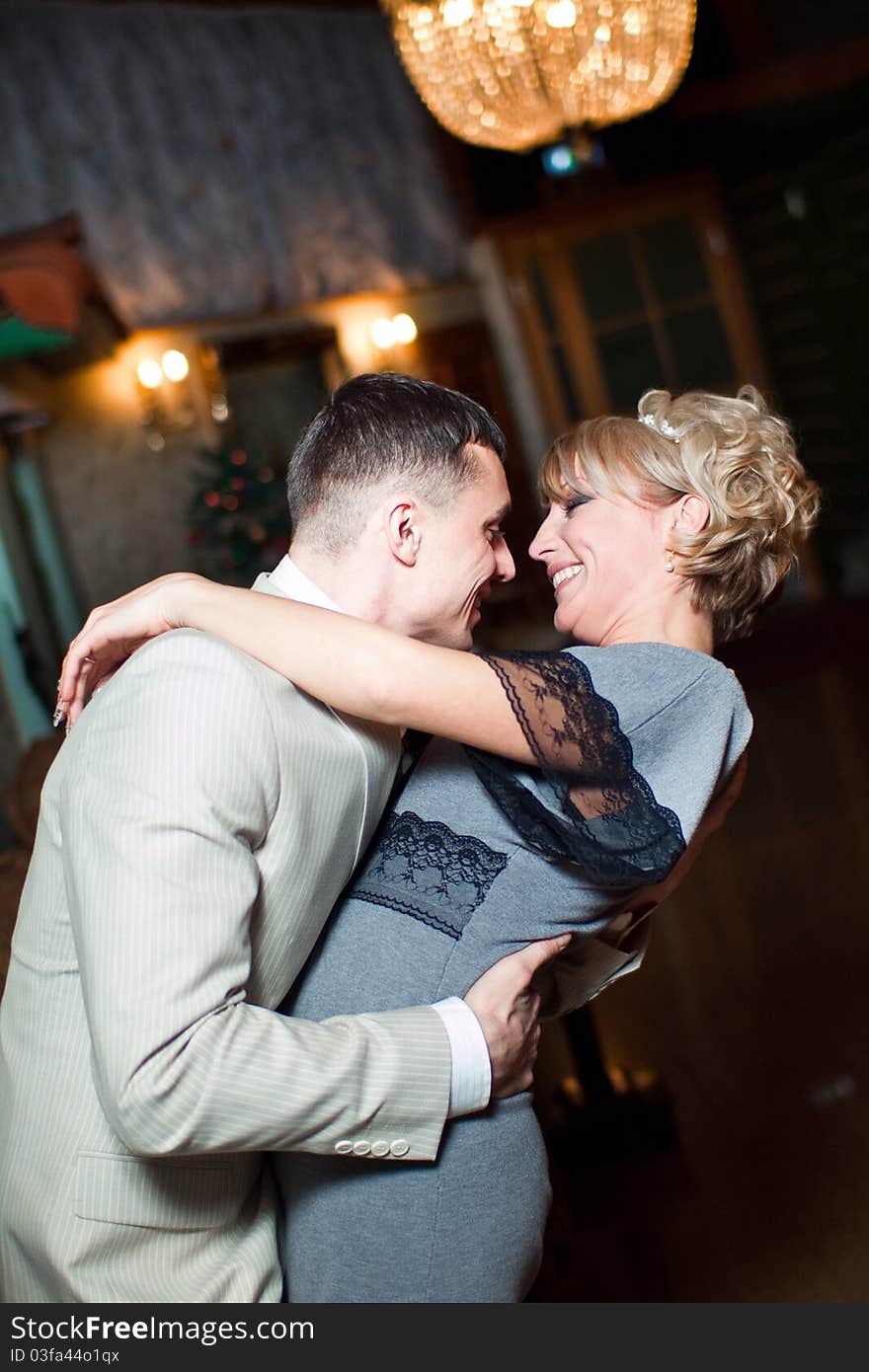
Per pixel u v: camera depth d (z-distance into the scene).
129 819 1.04
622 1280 2.28
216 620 1.20
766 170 8.66
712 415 1.39
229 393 8.78
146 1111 1.00
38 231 4.93
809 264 8.73
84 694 1.29
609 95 4.40
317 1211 1.23
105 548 8.34
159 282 8.42
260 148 8.68
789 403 9.08
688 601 1.39
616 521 1.37
